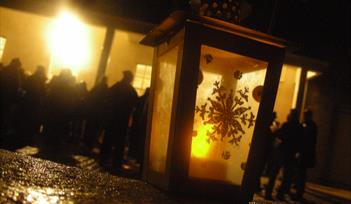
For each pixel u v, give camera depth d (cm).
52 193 225
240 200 281
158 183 298
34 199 203
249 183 280
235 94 293
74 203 210
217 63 291
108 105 742
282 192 713
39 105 900
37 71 902
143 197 259
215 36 272
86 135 884
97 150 962
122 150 713
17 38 1398
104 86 875
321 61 1160
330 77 1259
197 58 268
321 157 1250
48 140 861
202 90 287
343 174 1240
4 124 861
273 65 282
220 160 289
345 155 1248
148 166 332
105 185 285
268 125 280
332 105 1264
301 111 1150
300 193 735
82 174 321
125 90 716
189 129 267
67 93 866
